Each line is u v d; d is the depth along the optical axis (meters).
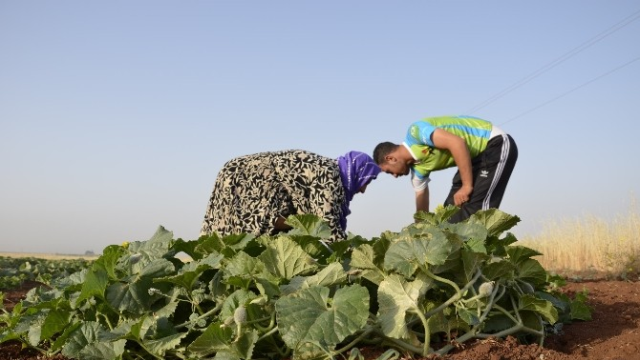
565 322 3.87
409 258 2.80
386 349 2.85
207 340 2.74
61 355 3.36
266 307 2.85
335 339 2.50
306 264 3.21
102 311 3.24
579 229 11.15
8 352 3.50
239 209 4.52
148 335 2.96
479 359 2.67
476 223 3.32
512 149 6.47
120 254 3.31
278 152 4.73
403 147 6.74
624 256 8.79
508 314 3.05
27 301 3.99
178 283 3.15
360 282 3.16
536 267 3.36
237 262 3.13
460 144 6.30
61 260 12.33
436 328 2.90
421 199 7.05
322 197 4.49
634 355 2.98
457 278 3.00
